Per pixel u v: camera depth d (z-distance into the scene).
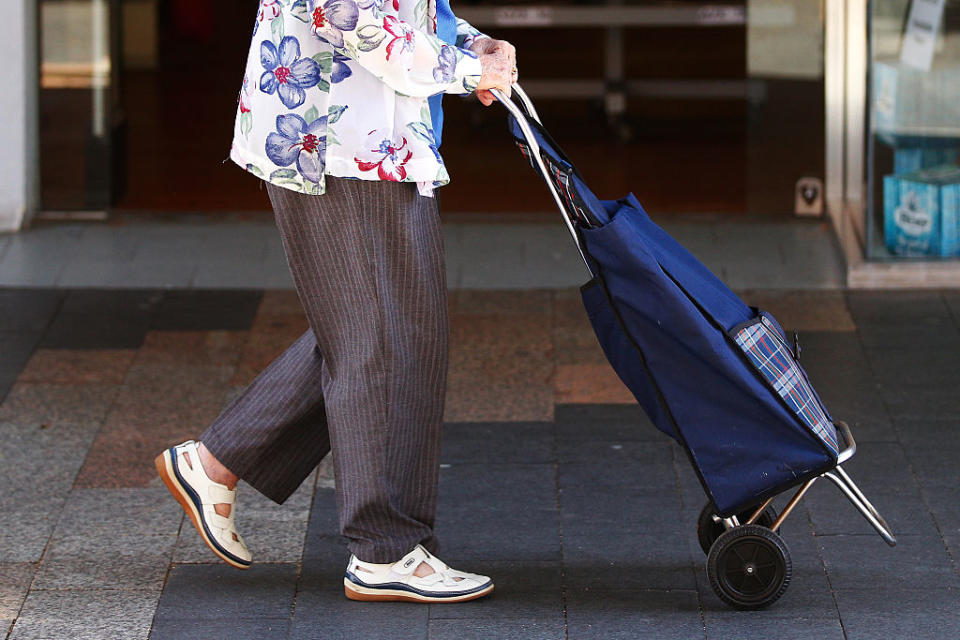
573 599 8.55
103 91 16.97
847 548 9.12
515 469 10.45
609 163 20.30
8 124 16.48
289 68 7.74
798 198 17.02
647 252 7.70
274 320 13.84
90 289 14.68
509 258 15.67
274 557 9.13
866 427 11.09
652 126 22.64
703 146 21.22
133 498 9.99
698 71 26.25
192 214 17.38
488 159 20.41
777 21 16.69
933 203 14.55
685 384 7.94
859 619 8.23
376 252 7.96
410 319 8.12
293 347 8.62
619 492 10.04
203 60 28.03
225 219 17.22
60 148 16.97
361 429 8.08
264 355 12.91
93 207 17.16
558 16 21.50
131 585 8.76
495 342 13.17
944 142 14.57
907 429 11.03
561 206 7.93
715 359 7.77
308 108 7.77
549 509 9.79
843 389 11.88
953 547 9.12
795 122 16.94
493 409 11.60
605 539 9.34
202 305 14.24
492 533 9.44
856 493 8.23
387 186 7.86
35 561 9.06
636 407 11.60
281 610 8.44
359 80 7.71
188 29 29.84
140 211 17.42
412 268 8.05
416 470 8.40
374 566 8.41
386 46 7.43
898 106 14.48
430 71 7.63
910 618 8.24
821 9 16.61
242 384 12.23
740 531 8.17
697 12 21.17
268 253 15.95
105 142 17.03
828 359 12.57
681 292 7.71
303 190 7.85
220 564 9.05
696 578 8.80
